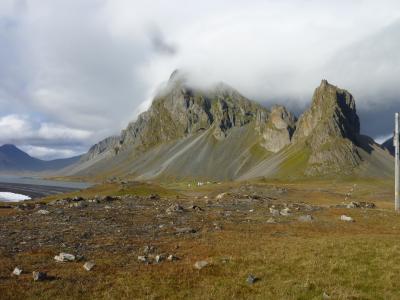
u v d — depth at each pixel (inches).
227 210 2197.3
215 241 1263.5
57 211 2004.2
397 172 2518.5
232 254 1077.8
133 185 4798.2
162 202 2672.2
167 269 943.7
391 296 760.3
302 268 940.0
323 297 754.2
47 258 1036.5
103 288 815.1
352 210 2282.2
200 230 1497.3
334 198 4530.0
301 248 1117.1
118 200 2785.4
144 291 799.7
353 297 757.9
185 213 1988.2
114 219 1742.1
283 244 1181.7
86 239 1286.9
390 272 887.7
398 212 2218.3
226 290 802.8
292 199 4170.8
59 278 868.0
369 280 849.5
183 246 1193.4
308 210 2245.3
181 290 810.8
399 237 1305.4
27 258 1023.6
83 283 839.1
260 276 888.9
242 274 901.2
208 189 6254.9
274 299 753.0
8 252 1085.8
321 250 1086.4
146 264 989.2
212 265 968.9
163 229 1501.0
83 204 2306.8
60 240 1261.1
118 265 977.5
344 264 949.8
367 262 975.0
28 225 1549.0
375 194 5733.3
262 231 1486.2
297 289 800.3
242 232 1453.0
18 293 770.2
